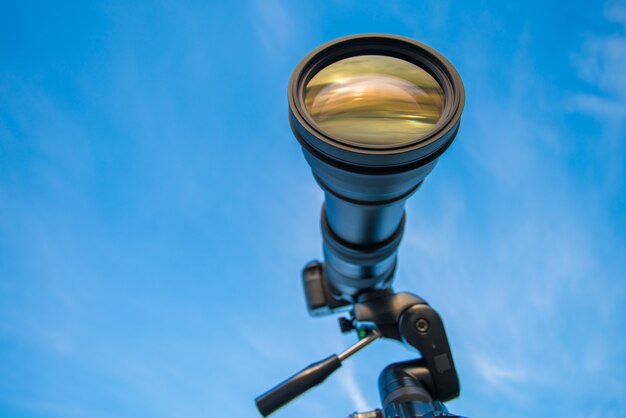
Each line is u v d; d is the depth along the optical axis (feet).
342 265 2.66
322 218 2.64
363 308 2.67
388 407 2.43
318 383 2.55
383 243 2.53
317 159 2.03
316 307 3.02
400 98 2.13
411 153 1.97
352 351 2.60
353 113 2.11
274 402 2.52
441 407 2.41
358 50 2.19
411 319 2.59
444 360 2.54
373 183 2.05
